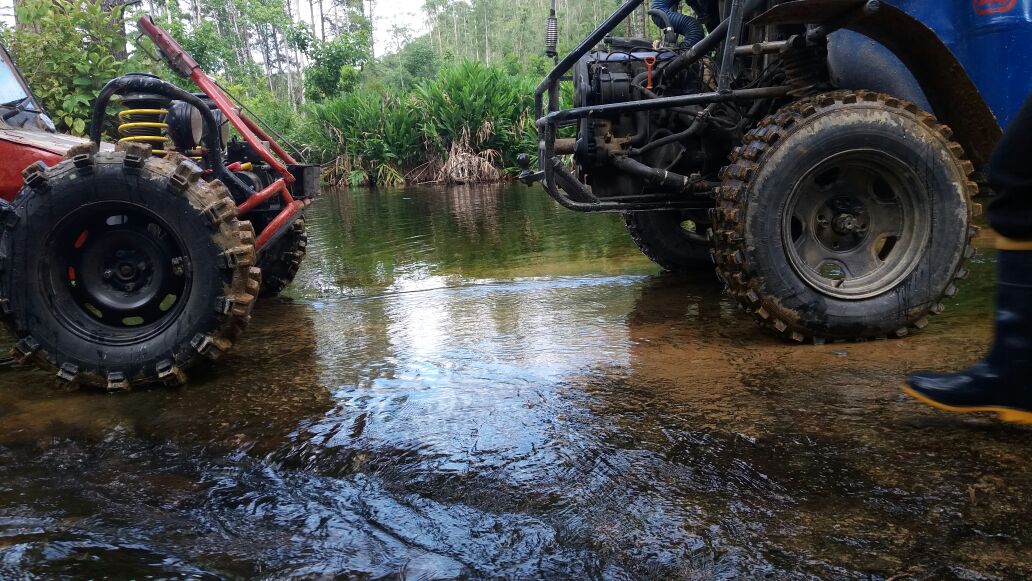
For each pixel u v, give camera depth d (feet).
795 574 3.68
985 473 4.64
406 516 4.67
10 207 7.70
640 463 5.10
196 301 7.72
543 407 6.35
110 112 26.03
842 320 8.01
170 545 4.44
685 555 3.92
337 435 6.00
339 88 89.25
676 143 11.83
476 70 61.31
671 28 12.30
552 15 11.41
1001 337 4.91
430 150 63.57
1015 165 4.64
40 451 6.11
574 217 24.07
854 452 5.08
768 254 7.93
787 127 7.89
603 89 11.39
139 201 7.68
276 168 10.81
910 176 8.00
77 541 4.50
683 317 9.75
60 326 7.75
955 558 3.74
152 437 6.32
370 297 12.53
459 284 13.20
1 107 11.78
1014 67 9.04
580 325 9.53
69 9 26.78
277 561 4.19
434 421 6.15
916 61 8.02
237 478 5.44
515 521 4.47
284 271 12.98
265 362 8.60
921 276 8.05
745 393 6.47
